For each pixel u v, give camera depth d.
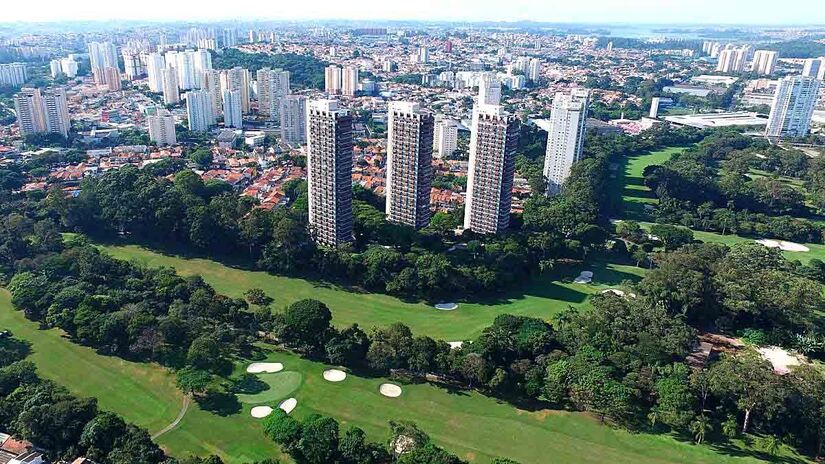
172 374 164.50
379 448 133.75
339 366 172.38
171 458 125.19
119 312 178.38
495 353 167.38
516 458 137.38
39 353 172.50
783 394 143.25
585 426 149.00
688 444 143.25
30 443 129.25
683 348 170.38
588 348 166.75
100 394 155.50
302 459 133.50
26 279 198.12
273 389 160.25
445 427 147.12
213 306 187.50
